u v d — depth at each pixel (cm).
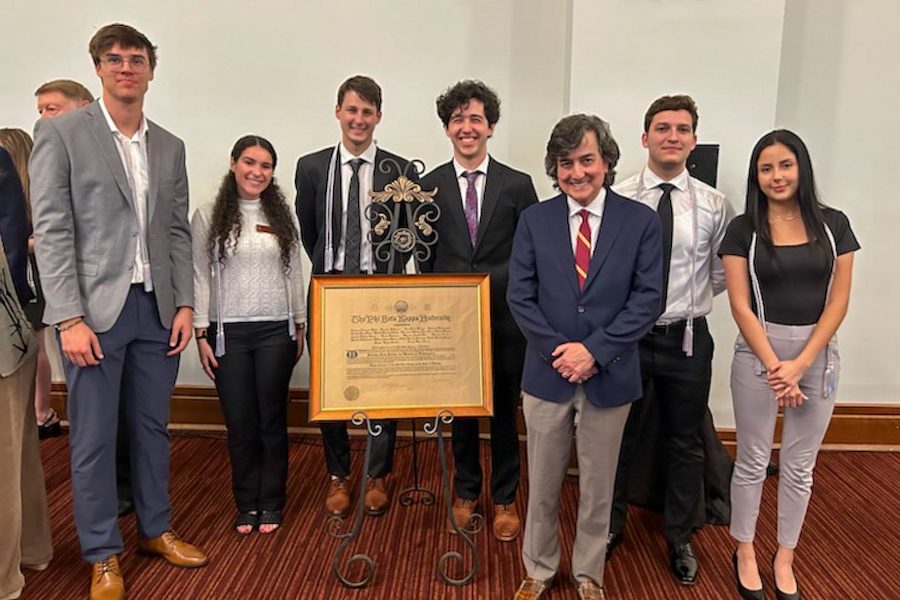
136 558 238
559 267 193
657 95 301
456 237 237
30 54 339
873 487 303
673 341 220
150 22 334
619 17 298
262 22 332
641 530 265
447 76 333
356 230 251
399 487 299
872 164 330
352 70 335
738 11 293
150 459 230
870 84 324
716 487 263
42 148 196
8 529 205
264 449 257
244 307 245
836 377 206
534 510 207
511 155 338
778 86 321
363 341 217
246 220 246
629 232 191
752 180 208
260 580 226
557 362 189
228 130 342
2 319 199
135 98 203
